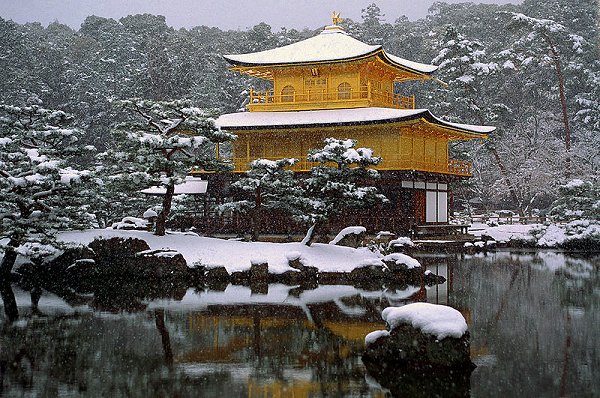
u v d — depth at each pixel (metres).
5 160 32.97
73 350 20.59
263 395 16.28
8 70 89.69
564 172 73.81
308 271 35.91
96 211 58.25
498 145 80.94
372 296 30.55
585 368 18.17
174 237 39.69
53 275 36.62
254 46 103.00
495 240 59.09
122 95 89.69
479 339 21.56
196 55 106.75
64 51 113.25
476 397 15.93
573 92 93.88
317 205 37.91
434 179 56.22
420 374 17.88
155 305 28.47
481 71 77.81
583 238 55.31
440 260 45.16
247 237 50.34
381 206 51.53
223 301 29.42
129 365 18.92
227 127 53.50
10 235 33.38
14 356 19.88
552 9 107.94
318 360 19.28
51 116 38.56
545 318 25.00
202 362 19.17
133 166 38.31
